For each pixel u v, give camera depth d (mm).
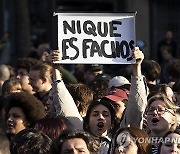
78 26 10766
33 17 30875
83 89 11406
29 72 13984
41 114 10648
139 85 10258
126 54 10789
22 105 10586
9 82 13414
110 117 10344
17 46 28016
